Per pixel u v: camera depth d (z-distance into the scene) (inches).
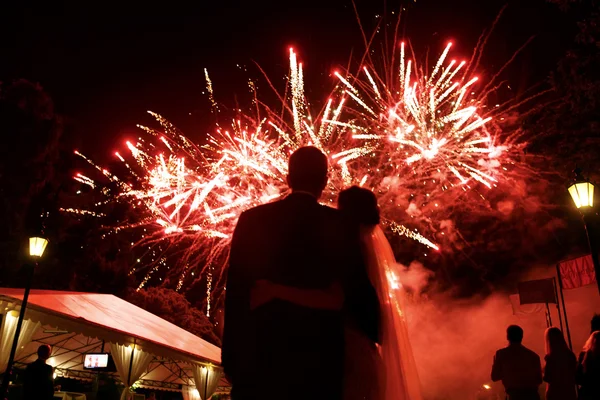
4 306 482.6
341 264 97.7
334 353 91.7
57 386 611.8
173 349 677.3
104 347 687.1
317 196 105.9
